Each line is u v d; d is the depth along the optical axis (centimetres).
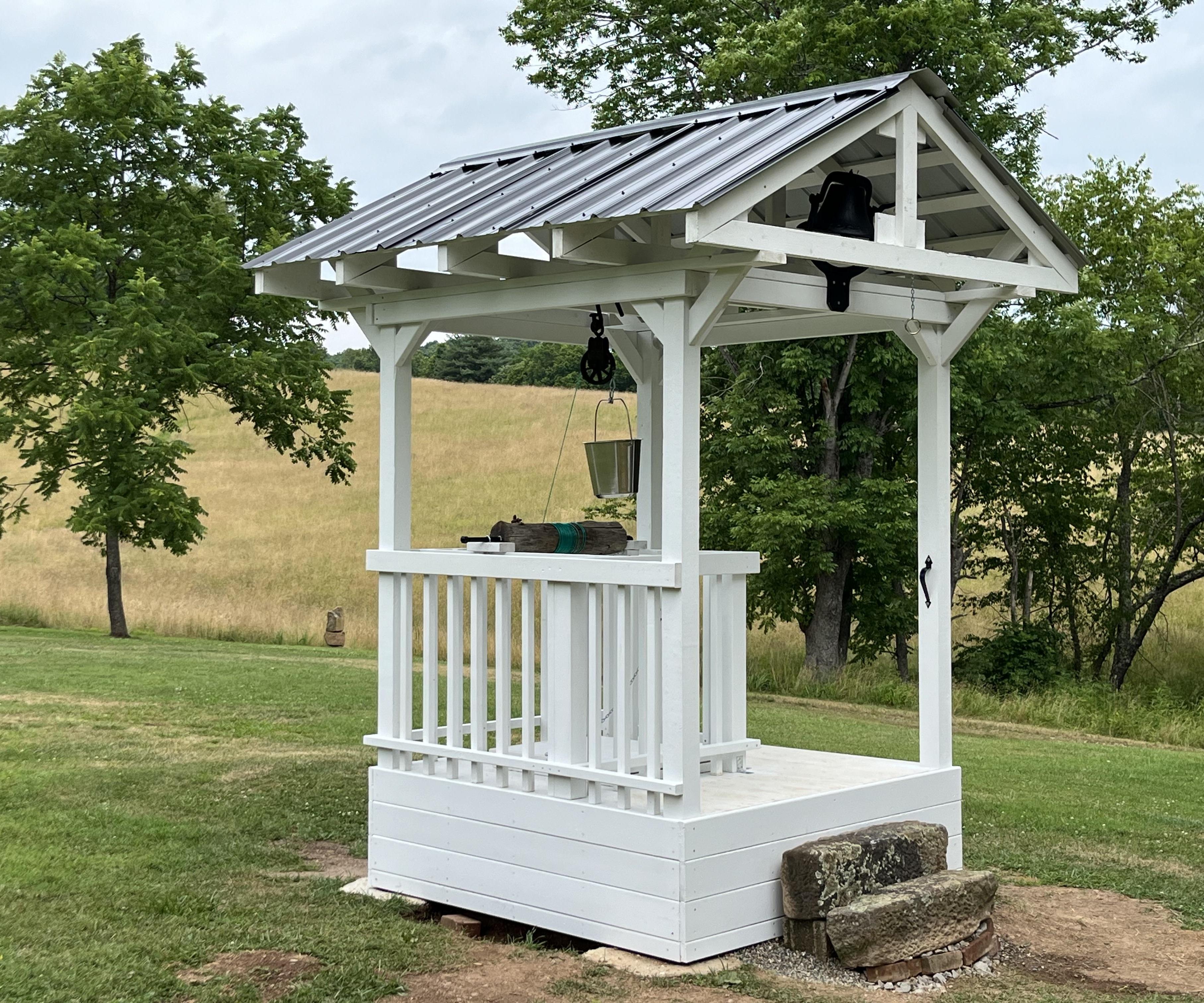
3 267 2003
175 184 2164
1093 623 2203
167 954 504
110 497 1898
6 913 552
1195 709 1848
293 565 2967
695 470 509
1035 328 1997
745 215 646
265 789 853
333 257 577
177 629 2214
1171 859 765
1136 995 509
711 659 613
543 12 2088
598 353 642
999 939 575
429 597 600
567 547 595
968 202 607
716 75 1744
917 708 1695
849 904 520
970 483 2147
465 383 4647
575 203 502
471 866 574
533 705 569
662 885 503
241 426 4441
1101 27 2031
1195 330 2048
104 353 1900
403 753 611
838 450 1958
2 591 2489
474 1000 464
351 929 546
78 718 1133
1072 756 1241
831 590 1980
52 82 2158
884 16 1709
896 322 610
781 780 595
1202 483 2091
